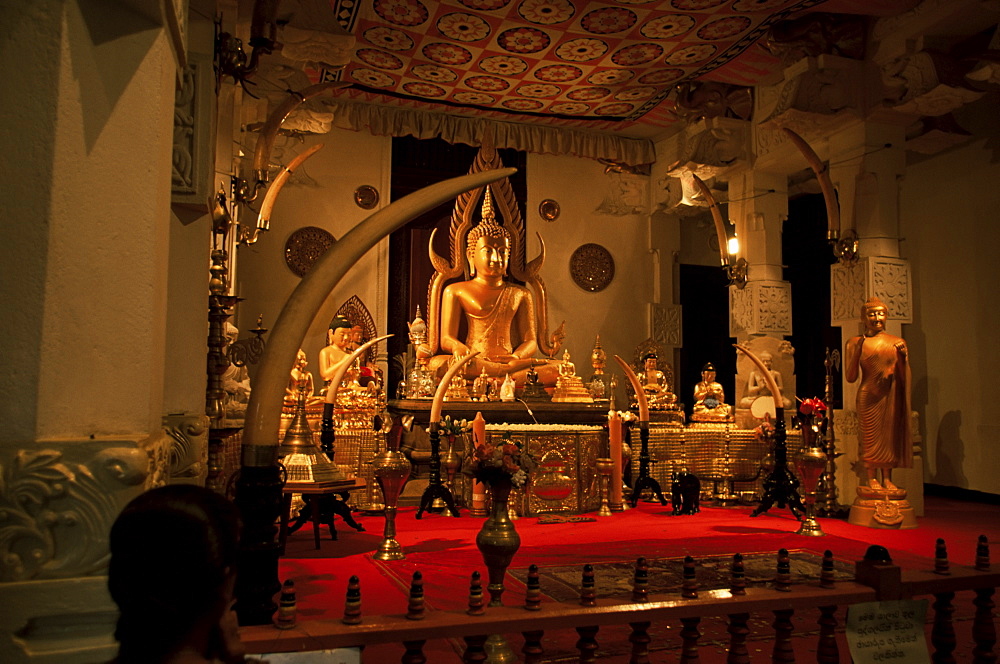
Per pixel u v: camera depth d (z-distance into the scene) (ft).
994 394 26.94
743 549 16.61
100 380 5.89
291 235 29.89
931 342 29.71
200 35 10.57
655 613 6.08
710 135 28.04
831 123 24.20
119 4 6.14
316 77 27.84
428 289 31.99
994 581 7.06
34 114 5.60
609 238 34.58
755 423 27.40
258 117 23.43
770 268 28.45
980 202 27.84
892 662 6.46
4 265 5.47
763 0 21.85
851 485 23.09
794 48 24.14
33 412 5.47
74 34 5.79
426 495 20.86
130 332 6.04
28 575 5.16
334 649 5.15
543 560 15.17
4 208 5.49
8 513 5.13
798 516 21.58
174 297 10.83
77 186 5.81
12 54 5.60
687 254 38.11
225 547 3.58
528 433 22.03
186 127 10.39
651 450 26.30
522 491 21.74
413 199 6.18
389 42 25.05
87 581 5.23
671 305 34.76
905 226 31.14
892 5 21.95
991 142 27.50
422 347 28.48
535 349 30.66
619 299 34.53
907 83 22.50
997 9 20.48
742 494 25.61
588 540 17.81
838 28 23.81
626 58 26.04
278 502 6.15
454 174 32.65
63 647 5.18
